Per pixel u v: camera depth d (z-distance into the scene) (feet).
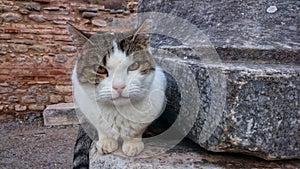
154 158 3.40
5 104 15.19
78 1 15.99
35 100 15.56
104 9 16.11
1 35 14.87
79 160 4.84
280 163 3.22
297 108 3.00
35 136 12.30
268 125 2.96
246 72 2.92
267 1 4.41
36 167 9.21
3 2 14.74
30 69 15.40
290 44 3.69
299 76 2.98
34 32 15.31
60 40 15.64
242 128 2.94
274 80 2.93
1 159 9.73
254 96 2.92
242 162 3.25
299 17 4.14
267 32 3.94
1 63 14.99
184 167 3.19
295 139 3.04
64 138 12.08
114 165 3.42
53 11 15.49
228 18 4.32
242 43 3.70
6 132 12.82
